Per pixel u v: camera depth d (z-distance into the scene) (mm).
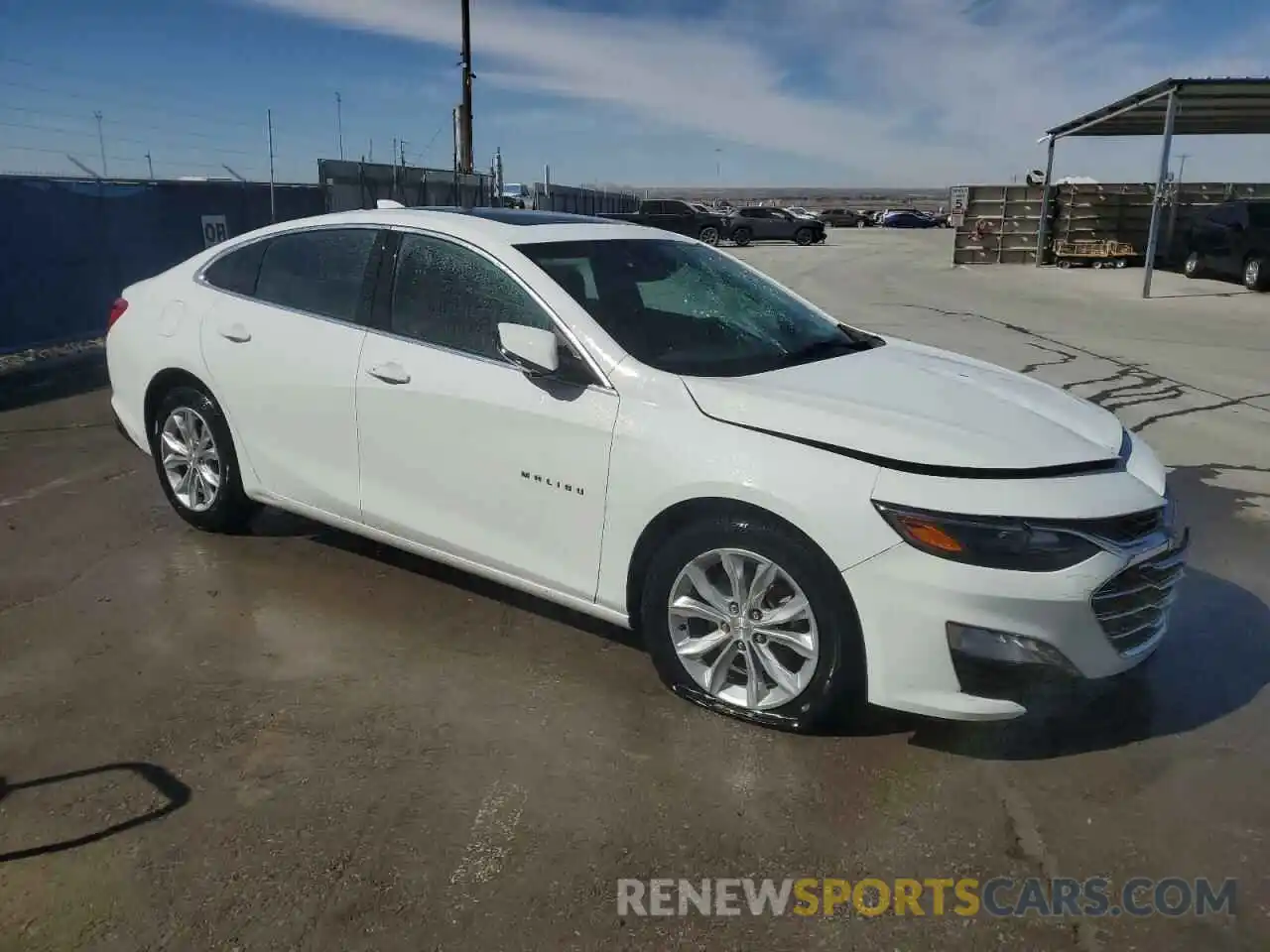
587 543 3463
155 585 4309
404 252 4016
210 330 4535
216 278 4676
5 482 5770
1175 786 2992
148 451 4965
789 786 2965
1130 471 3180
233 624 3955
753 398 3209
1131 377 9703
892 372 3678
